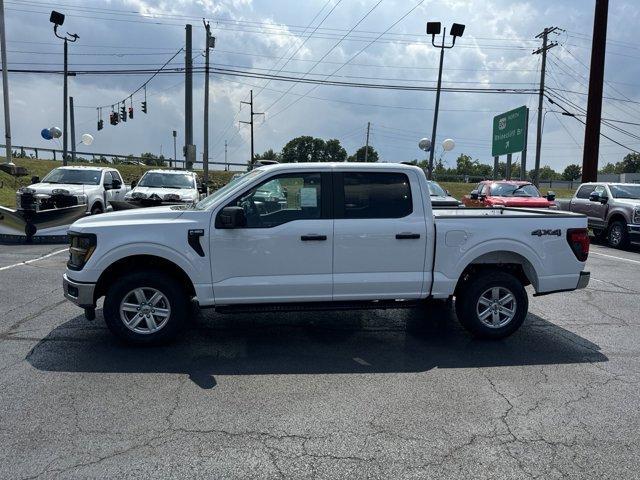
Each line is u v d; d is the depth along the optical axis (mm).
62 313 6668
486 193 18094
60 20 23328
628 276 10203
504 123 36375
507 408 4176
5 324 6191
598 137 19844
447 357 5336
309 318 6668
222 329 6148
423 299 5707
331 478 3180
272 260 5359
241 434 3695
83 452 3424
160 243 5211
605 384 4688
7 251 11539
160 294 5363
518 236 5727
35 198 12875
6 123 24438
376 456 3434
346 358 5262
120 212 5660
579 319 6918
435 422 3920
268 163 6777
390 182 5586
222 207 5332
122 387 4461
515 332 6246
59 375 4695
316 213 5449
